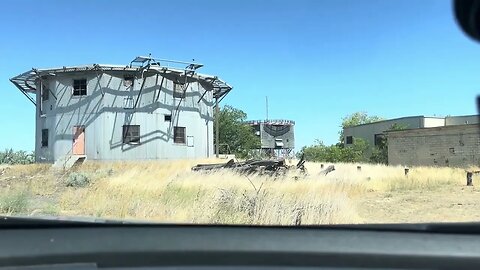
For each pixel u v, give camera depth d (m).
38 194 17.88
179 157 40.12
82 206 13.33
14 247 2.99
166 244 3.06
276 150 85.31
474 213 12.80
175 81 40.34
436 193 17.81
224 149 60.28
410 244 3.00
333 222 9.76
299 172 23.31
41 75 39.50
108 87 38.16
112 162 35.25
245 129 66.88
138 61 37.97
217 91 47.38
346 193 16.02
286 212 9.89
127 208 12.05
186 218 10.33
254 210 10.20
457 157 44.88
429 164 47.47
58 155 38.69
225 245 3.04
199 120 42.25
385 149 55.22
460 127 44.81
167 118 39.72
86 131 38.22
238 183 16.77
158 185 16.84
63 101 38.88
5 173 29.98
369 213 12.83
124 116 38.41
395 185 19.95
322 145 66.31
